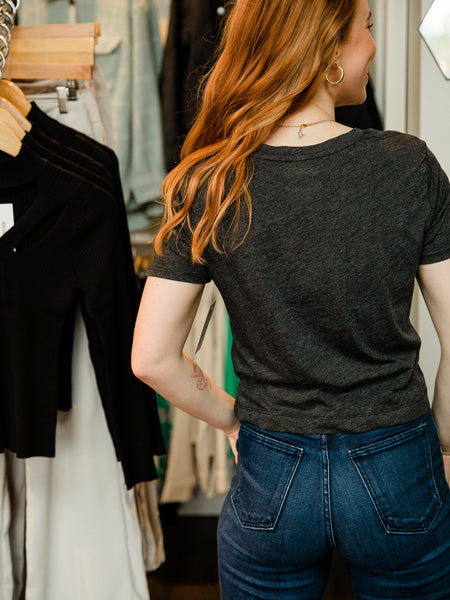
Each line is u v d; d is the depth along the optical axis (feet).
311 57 3.09
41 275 4.88
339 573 7.61
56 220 4.87
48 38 4.95
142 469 5.21
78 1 7.25
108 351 4.97
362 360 3.12
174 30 7.17
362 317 3.03
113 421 5.02
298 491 3.16
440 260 3.18
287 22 3.06
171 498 8.03
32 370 4.91
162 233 3.24
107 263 4.92
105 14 7.27
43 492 5.50
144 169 7.41
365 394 3.11
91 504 5.61
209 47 7.12
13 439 5.00
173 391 3.55
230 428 3.93
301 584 3.39
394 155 3.03
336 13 3.09
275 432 3.23
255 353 3.28
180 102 7.30
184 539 8.51
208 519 9.13
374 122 6.71
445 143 5.91
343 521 3.13
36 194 4.86
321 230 2.98
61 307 4.90
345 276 2.98
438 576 3.25
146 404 5.31
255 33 3.14
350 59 3.30
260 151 3.11
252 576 3.40
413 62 6.33
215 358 7.64
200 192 3.17
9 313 4.86
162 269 3.29
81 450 5.55
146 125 7.39
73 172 4.86
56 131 4.92
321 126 3.15
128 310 5.17
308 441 3.15
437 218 3.13
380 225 2.98
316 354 3.09
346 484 3.10
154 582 7.46
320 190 2.99
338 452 3.11
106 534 5.66
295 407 3.18
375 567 3.24
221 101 3.26
